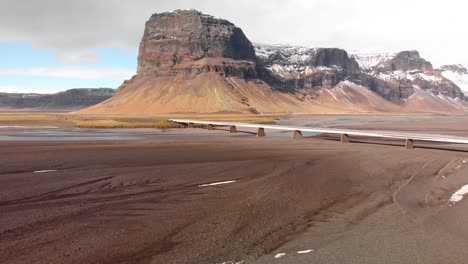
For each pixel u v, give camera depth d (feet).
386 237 55.47
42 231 56.90
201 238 54.75
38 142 205.05
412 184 94.38
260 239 54.54
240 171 110.73
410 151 171.53
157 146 187.21
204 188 87.40
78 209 68.85
